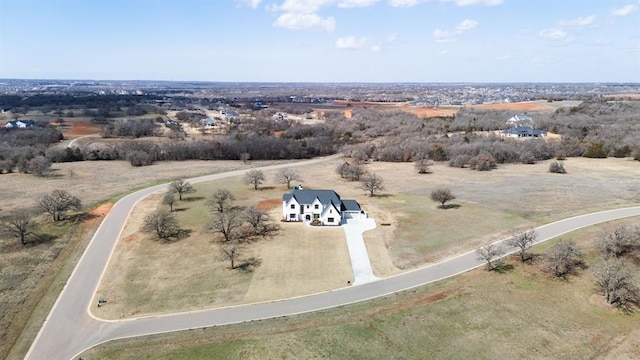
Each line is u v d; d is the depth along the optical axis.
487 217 85.88
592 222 79.31
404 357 44.88
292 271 64.50
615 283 53.62
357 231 80.12
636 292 55.69
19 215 79.12
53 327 51.34
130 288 60.16
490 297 55.97
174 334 49.25
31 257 69.19
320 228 81.69
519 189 106.88
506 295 56.41
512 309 53.25
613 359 44.53
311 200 85.12
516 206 92.00
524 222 81.88
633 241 66.62
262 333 48.72
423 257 68.75
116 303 56.44
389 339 47.56
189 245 74.38
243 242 75.31
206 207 93.88
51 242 75.19
